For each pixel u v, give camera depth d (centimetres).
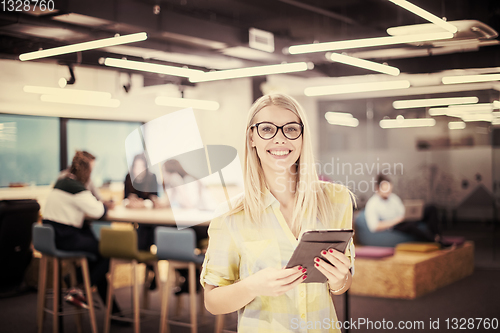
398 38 387
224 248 129
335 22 615
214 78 488
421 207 589
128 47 548
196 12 580
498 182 866
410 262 494
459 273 586
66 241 418
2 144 680
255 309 126
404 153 956
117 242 392
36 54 441
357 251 525
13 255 557
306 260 115
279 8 592
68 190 423
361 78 783
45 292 420
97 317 473
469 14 493
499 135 856
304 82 928
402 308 462
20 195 689
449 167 912
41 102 715
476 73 579
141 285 599
